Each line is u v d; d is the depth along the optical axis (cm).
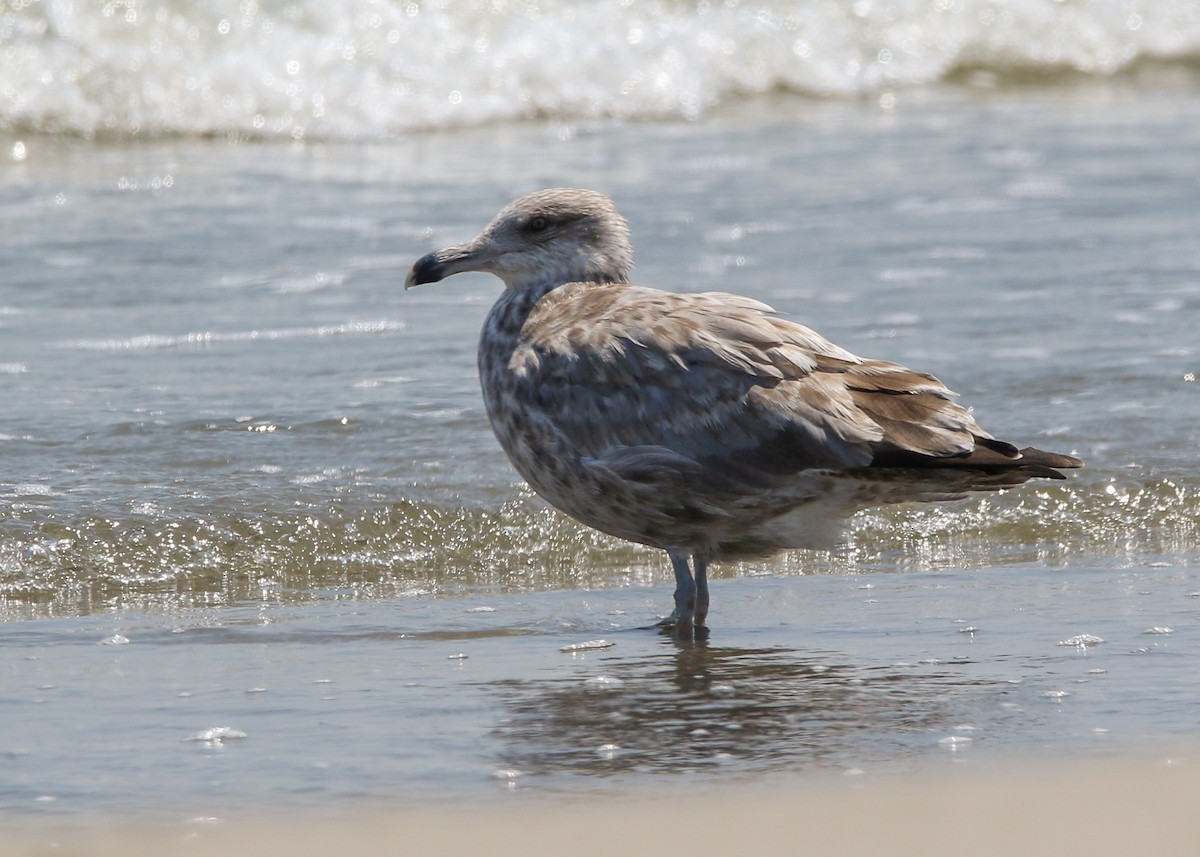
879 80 3334
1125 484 1311
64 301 1758
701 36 3189
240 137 2688
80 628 1030
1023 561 1196
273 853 651
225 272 1884
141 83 2678
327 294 1814
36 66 2634
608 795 715
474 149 2653
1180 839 642
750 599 1110
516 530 1241
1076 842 638
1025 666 931
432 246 2002
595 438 1037
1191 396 1481
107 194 2252
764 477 1008
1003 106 3177
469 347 1645
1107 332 1673
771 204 2252
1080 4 3594
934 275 1889
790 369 1017
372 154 2597
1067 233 2089
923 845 638
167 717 845
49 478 1264
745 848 641
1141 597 1089
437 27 2933
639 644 999
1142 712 835
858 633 1016
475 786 732
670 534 1057
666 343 1031
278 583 1153
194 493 1249
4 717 845
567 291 1124
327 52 2847
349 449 1350
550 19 3052
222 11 2814
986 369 1548
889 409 1002
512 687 902
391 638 1015
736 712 850
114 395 1465
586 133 2822
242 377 1527
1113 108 3136
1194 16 3638
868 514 1277
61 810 706
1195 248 2011
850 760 761
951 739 792
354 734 816
